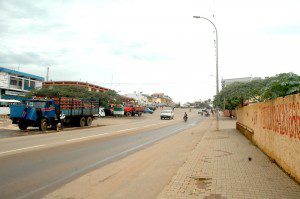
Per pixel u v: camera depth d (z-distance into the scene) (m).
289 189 6.98
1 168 9.41
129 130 27.72
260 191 6.82
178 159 11.94
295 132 7.82
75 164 10.49
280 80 12.52
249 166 9.80
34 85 68.25
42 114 24.64
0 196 6.64
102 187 7.54
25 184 7.65
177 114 93.19
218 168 9.51
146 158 12.17
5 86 58.69
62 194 6.88
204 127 33.59
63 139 18.42
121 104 66.12
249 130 17.72
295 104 7.85
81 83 76.94
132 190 7.29
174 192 6.80
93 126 32.50
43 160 10.98
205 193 6.70
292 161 8.09
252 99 23.69
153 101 172.38
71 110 28.36
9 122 34.84
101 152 13.54
